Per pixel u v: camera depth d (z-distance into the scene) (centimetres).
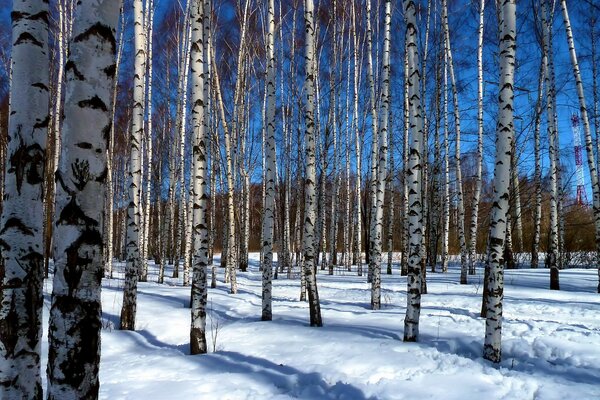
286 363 568
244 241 2406
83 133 256
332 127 2330
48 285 1332
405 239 1941
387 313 928
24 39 292
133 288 838
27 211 285
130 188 860
